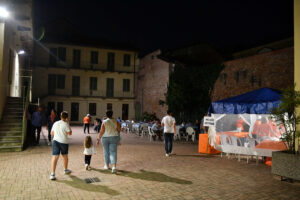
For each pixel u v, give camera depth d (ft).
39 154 29.22
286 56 54.49
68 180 18.29
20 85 58.49
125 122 70.38
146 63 103.09
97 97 105.29
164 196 15.07
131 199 14.49
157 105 93.50
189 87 78.79
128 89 110.52
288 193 15.94
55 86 102.01
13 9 44.50
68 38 110.01
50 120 39.01
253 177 19.80
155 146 38.42
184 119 79.66
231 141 28.07
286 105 19.86
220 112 32.73
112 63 110.01
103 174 20.12
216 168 22.94
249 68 62.75
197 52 100.58
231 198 14.90
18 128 36.11
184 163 25.04
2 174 19.81
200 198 14.83
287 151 19.92
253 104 29.35
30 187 16.55
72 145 37.81
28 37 60.49
